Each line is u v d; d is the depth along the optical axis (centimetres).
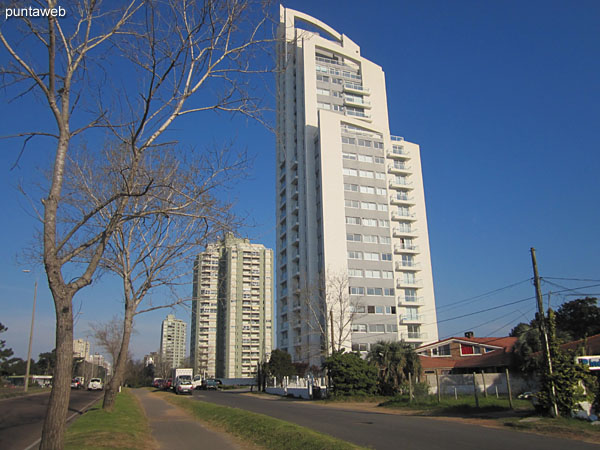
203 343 11412
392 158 7344
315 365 5756
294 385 5584
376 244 6581
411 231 7088
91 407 2664
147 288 2091
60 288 823
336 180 6631
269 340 11088
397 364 3641
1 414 2208
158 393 5400
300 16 7575
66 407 797
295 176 7212
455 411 2244
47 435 768
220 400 3784
